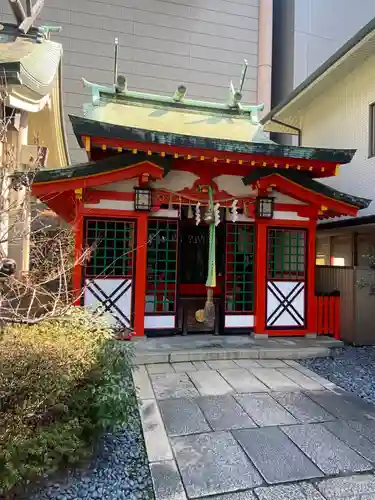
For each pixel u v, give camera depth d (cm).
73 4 1137
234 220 582
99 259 580
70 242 518
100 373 281
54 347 293
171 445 295
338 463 274
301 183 593
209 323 627
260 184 589
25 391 241
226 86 1282
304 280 651
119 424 272
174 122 661
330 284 717
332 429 329
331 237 974
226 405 376
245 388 425
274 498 234
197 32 1259
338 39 1376
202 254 872
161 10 1224
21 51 593
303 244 659
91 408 270
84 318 372
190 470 261
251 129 704
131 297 576
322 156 559
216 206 580
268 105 1299
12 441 213
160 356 512
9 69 470
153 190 575
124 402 276
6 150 362
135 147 498
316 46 1344
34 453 219
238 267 664
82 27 1145
